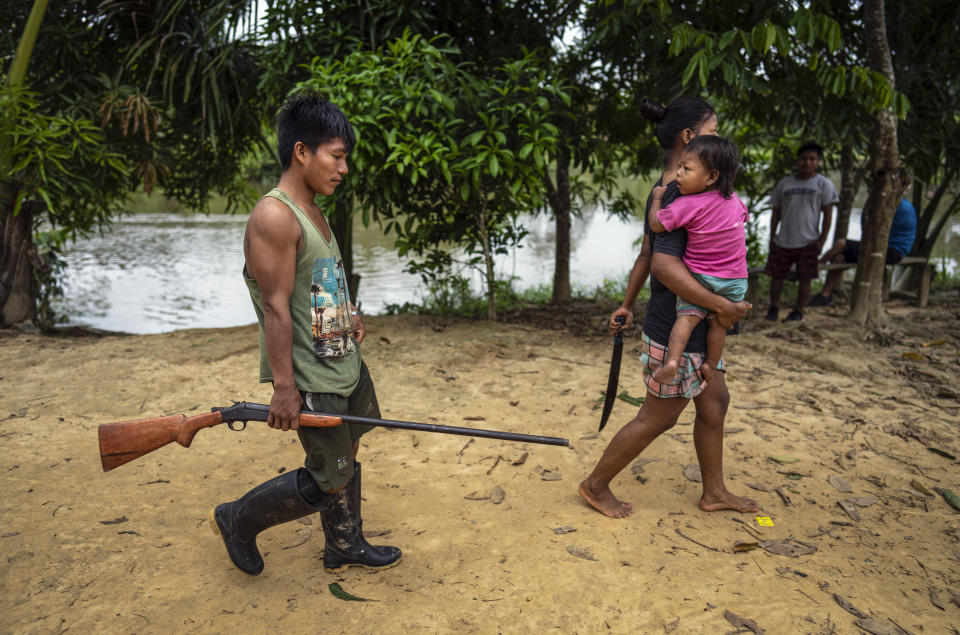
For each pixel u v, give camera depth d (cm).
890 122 554
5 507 288
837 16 618
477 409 414
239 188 866
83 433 367
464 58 685
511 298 814
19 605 224
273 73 596
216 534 252
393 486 316
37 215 755
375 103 508
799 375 485
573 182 906
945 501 307
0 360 486
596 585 240
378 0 595
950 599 236
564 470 336
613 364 297
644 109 292
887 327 603
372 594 234
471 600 231
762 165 921
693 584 242
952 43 672
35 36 571
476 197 595
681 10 543
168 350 512
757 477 329
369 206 562
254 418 223
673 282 246
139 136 693
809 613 227
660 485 320
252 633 213
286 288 203
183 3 596
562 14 647
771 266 655
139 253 1513
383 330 581
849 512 295
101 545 261
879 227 585
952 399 436
